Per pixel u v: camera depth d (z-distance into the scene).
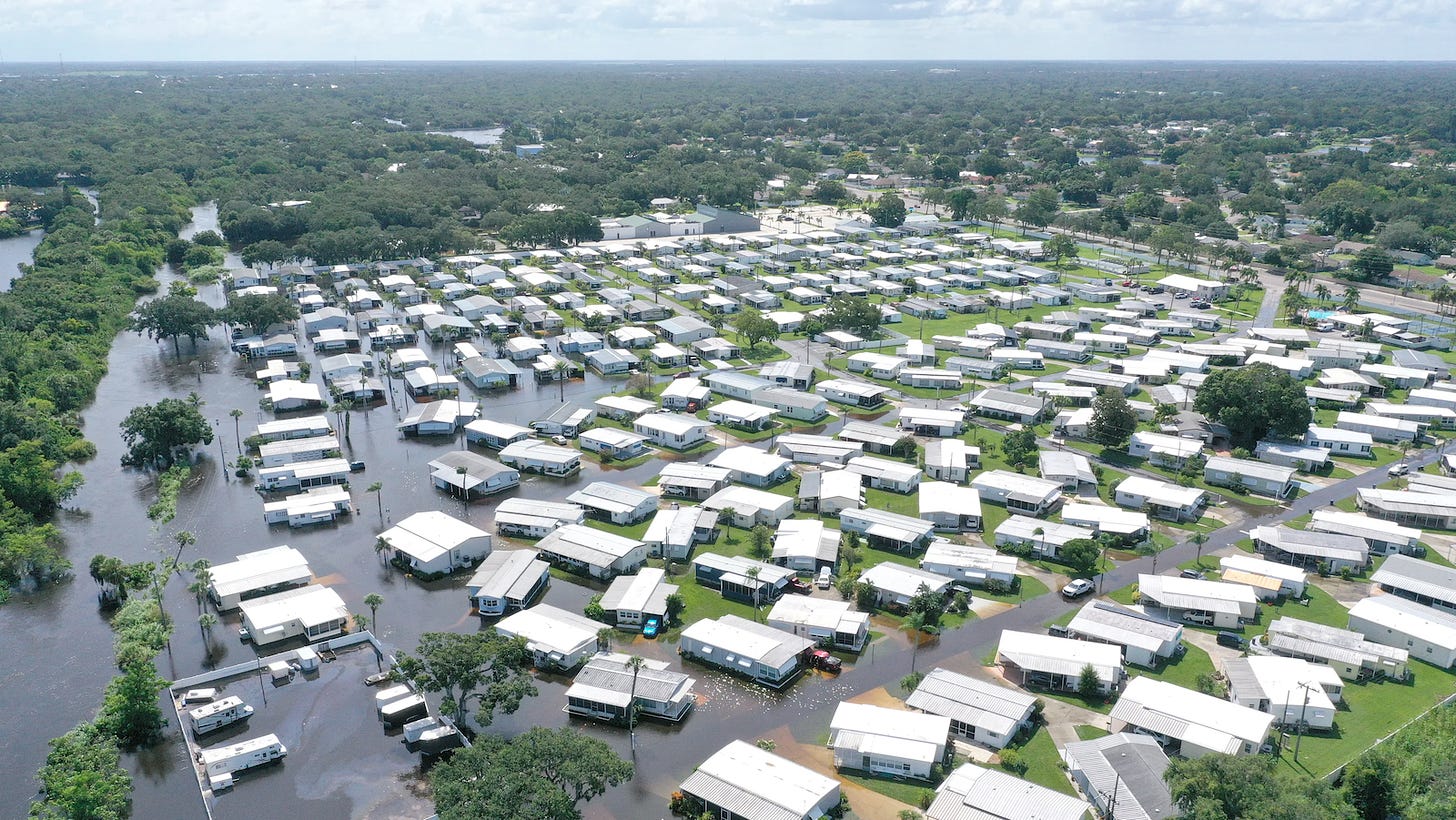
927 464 173.00
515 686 102.69
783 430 194.50
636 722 107.44
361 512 159.12
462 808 82.75
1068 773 98.25
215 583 131.62
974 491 161.75
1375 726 106.19
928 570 138.00
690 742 104.00
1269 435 186.88
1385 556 145.50
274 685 115.25
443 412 196.25
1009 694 107.38
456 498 164.12
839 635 120.62
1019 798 90.81
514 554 139.25
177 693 113.12
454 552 140.88
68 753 99.19
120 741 104.50
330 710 110.81
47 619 130.12
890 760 98.38
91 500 164.25
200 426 180.00
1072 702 110.50
